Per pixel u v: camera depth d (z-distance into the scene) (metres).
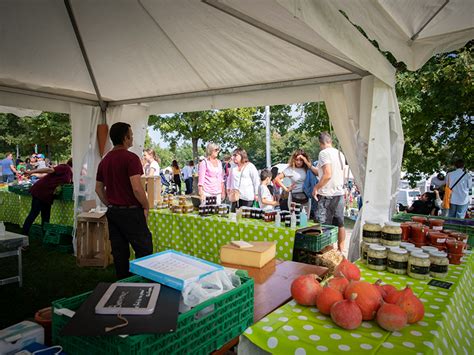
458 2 2.06
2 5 2.55
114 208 2.86
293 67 3.24
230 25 2.67
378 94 2.86
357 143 3.19
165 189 12.72
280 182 4.72
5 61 3.35
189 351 1.04
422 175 6.67
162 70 3.80
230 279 1.32
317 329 1.08
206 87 4.14
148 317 0.97
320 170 3.91
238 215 3.55
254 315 1.39
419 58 2.59
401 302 1.11
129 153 2.84
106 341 0.91
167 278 1.19
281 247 3.13
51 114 16.97
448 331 1.17
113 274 4.05
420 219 2.32
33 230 5.85
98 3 2.71
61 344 1.08
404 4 2.04
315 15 1.58
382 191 2.87
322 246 3.07
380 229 1.85
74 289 3.56
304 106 7.41
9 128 25.06
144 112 4.93
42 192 5.47
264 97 3.87
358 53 2.13
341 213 3.95
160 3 2.58
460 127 5.96
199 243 3.75
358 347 0.97
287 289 1.66
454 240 1.89
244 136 15.35
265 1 1.94
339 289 1.25
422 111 5.72
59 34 3.11
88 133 4.84
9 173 11.57
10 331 1.18
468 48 5.26
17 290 3.51
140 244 2.87
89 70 3.83
